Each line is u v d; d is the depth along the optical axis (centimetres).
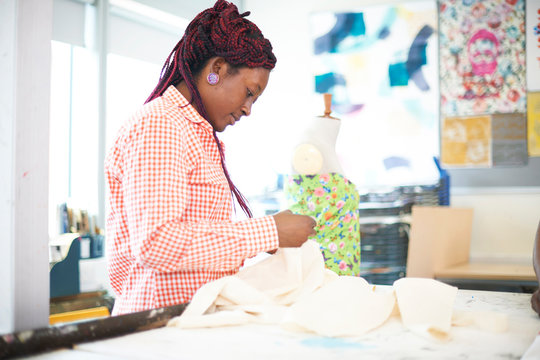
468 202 357
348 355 67
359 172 375
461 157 356
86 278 269
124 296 108
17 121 86
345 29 382
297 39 396
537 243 94
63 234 259
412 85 366
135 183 92
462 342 73
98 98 295
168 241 89
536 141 344
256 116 401
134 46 330
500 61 351
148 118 95
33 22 88
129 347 72
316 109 387
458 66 358
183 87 115
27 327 87
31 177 88
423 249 299
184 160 98
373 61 375
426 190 318
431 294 87
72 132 300
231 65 110
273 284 98
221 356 67
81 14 299
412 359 65
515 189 347
